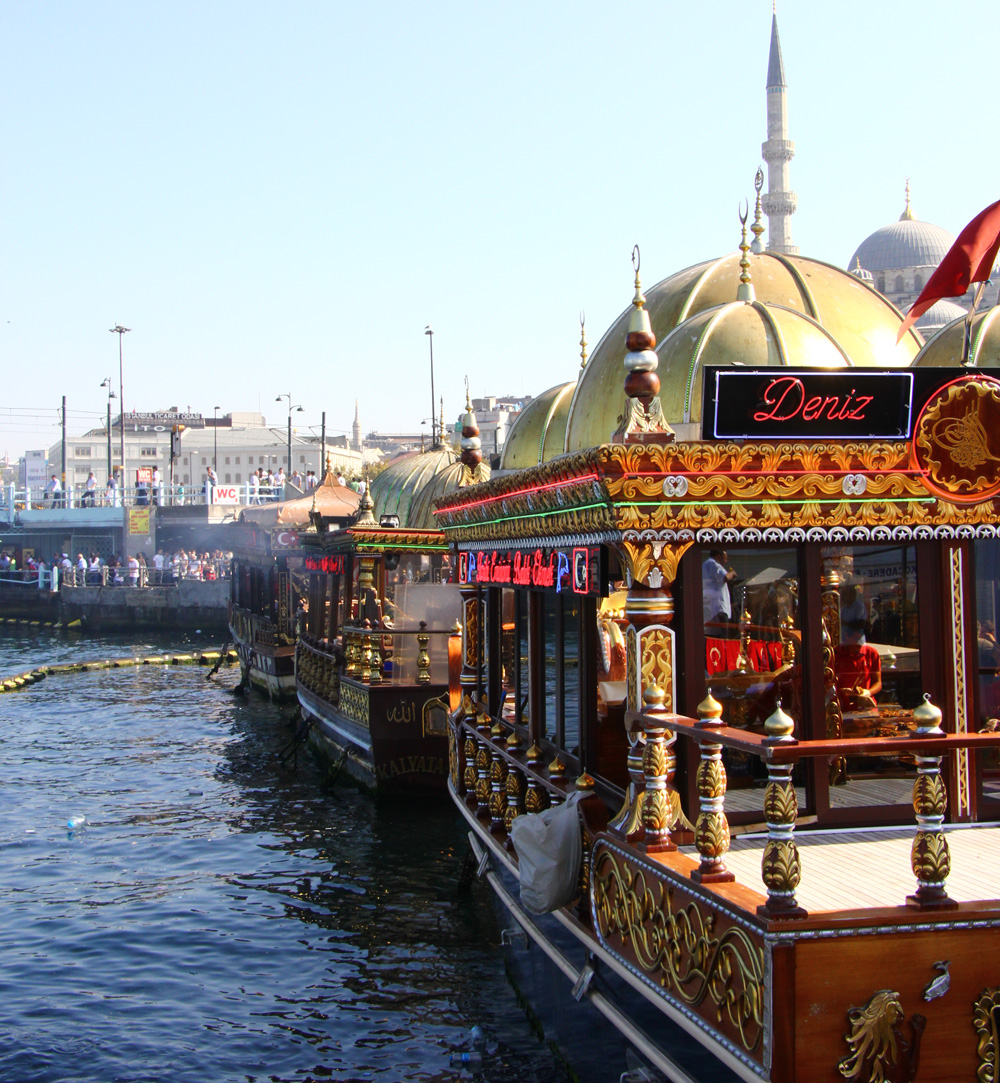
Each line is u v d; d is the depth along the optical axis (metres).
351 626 19.61
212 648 48.00
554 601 9.09
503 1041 9.56
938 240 93.38
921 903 5.12
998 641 7.42
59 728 27.44
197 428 135.00
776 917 4.97
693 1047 5.85
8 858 15.89
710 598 6.92
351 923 12.80
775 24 104.50
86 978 11.45
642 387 6.54
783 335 8.84
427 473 26.75
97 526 65.12
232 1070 9.33
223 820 17.75
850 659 7.12
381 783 17.62
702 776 5.69
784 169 103.69
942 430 6.57
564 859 7.41
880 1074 4.99
